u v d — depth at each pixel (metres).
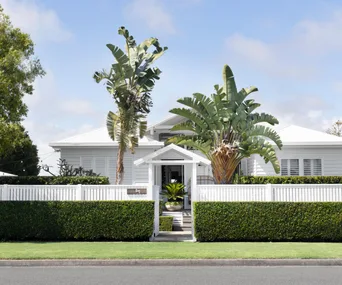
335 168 25.69
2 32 20.73
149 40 21.86
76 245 15.69
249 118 21.97
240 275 10.94
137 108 20.97
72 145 25.44
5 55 20.19
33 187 17.50
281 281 10.10
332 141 25.33
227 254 13.41
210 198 17.39
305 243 16.17
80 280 10.25
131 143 20.34
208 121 21.30
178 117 26.48
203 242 16.72
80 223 16.94
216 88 20.95
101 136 26.61
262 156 23.61
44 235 16.97
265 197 17.33
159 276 10.79
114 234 16.94
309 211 16.75
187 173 26.61
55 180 19.50
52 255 13.23
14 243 16.36
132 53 21.47
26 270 11.77
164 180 26.64
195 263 12.65
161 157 18.97
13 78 19.86
